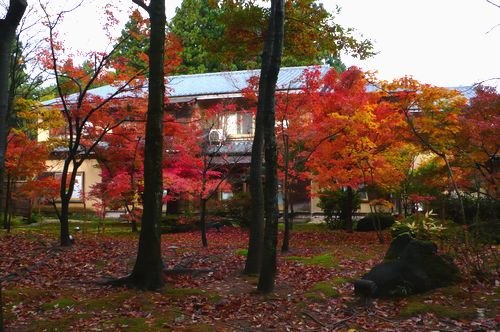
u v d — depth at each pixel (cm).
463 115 1095
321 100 1284
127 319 607
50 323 594
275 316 627
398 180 1383
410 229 823
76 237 1420
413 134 1155
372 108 1212
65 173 1188
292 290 753
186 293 728
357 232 1658
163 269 870
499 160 1159
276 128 1313
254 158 906
